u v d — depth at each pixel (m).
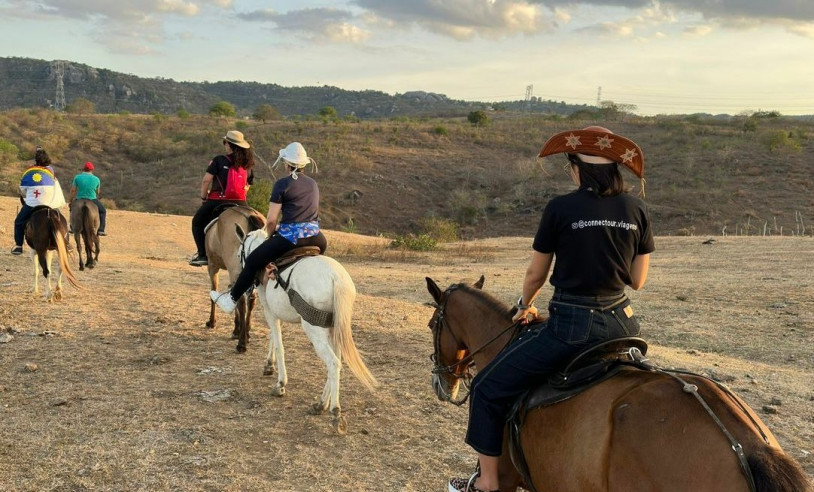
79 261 15.82
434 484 5.39
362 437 6.27
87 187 16.55
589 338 3.21
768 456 2.47
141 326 9.92
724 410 2.69
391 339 9.71
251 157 9.46
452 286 4.46
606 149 3.35
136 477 5.35
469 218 50.81
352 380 7.88
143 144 70.81
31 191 11.19
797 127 77.94
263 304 7.29
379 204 53.97
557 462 3.09
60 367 7.96
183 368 8.09
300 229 6.72
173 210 49.69
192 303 11.73
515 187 56.41
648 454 2.69
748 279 16.22
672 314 13.04
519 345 3.43
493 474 3.52
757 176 52.84
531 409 3.30
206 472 5.46
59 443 5.93
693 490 2.56
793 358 9.97
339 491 5.23
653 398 2.81
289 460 5.75
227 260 8.81
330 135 73.62
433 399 7.27
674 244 24.22
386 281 17.14
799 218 43.50
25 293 11.90
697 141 65.44
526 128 83.12
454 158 65.81
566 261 3.28
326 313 6.35
